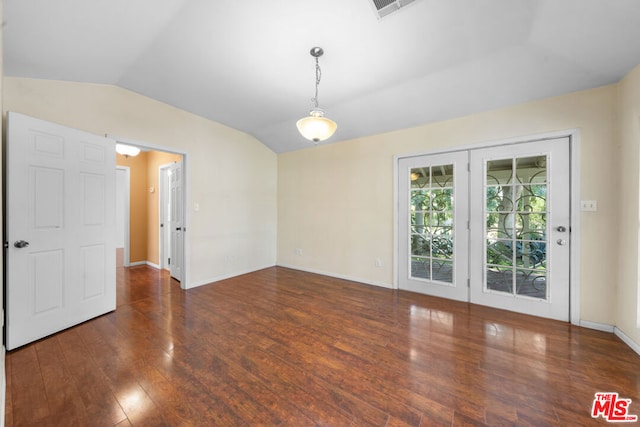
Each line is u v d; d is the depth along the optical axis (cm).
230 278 413
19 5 159
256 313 279
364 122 356
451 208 321
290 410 147
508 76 245
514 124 277
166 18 186
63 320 235
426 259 341
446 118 316
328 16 186
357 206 398
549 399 156
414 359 196
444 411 147
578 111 245
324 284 384
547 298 265
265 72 259
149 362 190
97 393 159
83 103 263
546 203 264
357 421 140
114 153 277
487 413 145
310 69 254
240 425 137
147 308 291
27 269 210
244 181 439
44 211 221
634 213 206
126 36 203
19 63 211
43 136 219
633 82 207
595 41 191
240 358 196
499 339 224
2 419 134
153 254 495
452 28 195
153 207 494
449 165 321
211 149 387
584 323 246
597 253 239
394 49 221
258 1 173
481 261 301
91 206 257
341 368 185
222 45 219
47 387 163
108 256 274
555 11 174
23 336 208
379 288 366
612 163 230
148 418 141
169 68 253
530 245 274
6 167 200
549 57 217
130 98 297
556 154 258
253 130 429
